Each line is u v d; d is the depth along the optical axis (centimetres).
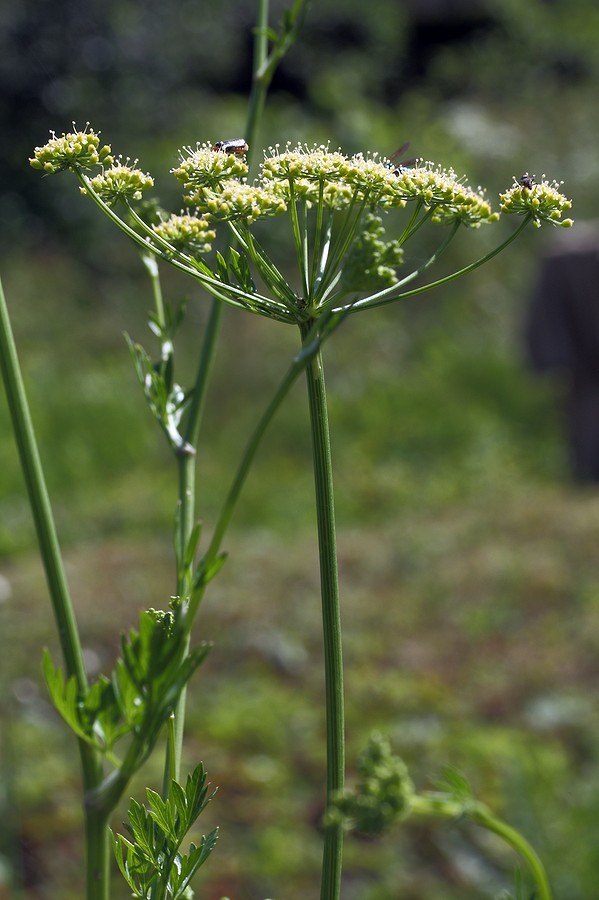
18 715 546
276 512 989
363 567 752
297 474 1086
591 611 659
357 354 1309
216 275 98
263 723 564
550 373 989
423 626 670
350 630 668
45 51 1592
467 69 1942
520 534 793
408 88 1989
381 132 1602
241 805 498
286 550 808
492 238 1448
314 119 1720
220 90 1842
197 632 668
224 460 1107
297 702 593
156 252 97
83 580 754
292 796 508
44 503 109
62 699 99
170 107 1645
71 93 1598
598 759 511
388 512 1012
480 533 799
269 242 1273
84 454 1091
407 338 1338
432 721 564
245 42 1838
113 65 1633
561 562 727
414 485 1052
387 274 83
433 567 741
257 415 1181
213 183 101
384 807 83
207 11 1722
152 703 95
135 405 1171
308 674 623
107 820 106
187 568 93
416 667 620
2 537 912
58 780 500
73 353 1300
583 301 972
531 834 408
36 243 1525
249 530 954
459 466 1092
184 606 92
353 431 1165
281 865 459
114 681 99
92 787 106
